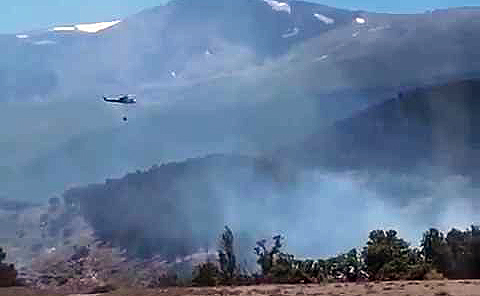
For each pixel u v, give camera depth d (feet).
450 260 322.55
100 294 263.70
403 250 325.42
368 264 324.60
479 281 240.32
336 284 265.75
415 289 207.82
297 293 214.48
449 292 193.06
